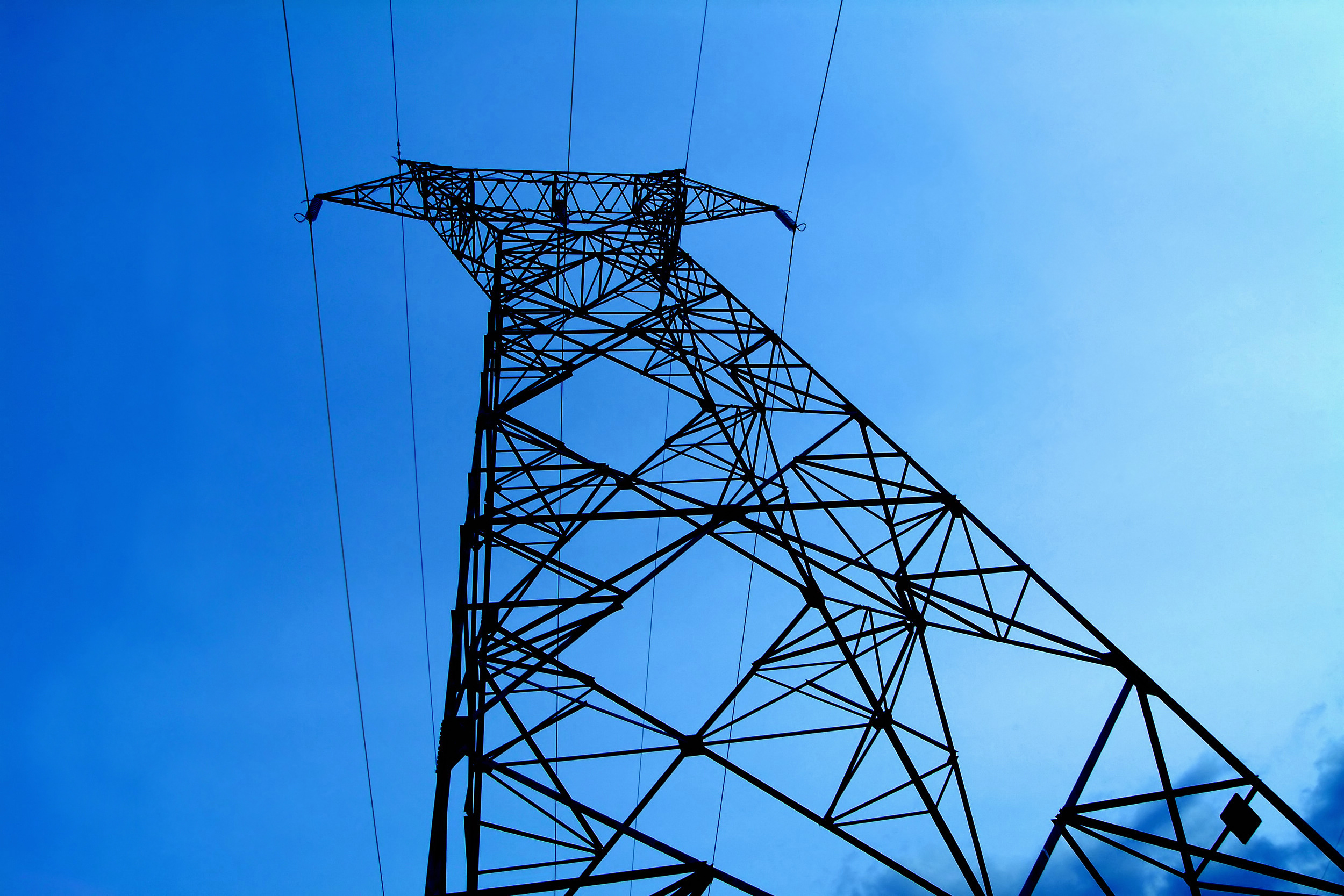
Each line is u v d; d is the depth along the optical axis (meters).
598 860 7.72
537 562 9.30
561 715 8.64
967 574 9.88
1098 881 7.94
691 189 17.97
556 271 16.16
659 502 10.17
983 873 8.73
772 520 9.72
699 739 8.52
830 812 9.76
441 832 6.65
